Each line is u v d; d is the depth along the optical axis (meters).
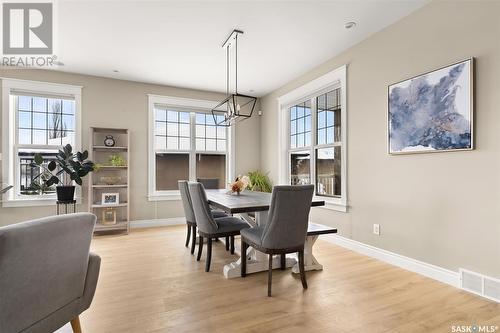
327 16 2.76
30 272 1.21
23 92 4.04
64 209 4.21
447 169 2.41
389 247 2.95
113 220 4.48
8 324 1.16
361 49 3.30
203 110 5.35
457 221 2.34
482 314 1.91
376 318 1.86
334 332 1.70
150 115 4.86
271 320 1.84
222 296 2.19
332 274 2.64
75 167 3.91
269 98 5.49
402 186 2.81
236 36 3.15
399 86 2.82
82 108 4.38
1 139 3.90
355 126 3.39
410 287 2.34
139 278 2.55
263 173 5.68
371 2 2.54
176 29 2.98
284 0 2.50
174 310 1.97
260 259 2.75
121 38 3.17
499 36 2.07
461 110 2.28
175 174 5.15
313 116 4.32
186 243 3.56
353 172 3.42
